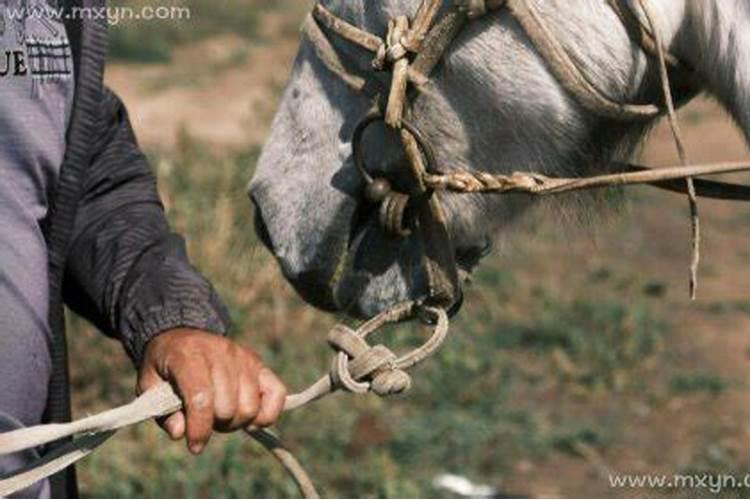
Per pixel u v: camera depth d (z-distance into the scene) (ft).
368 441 30.89
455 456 30.60
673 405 33.83
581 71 13.35
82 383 31.99
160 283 13.92
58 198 13.39
